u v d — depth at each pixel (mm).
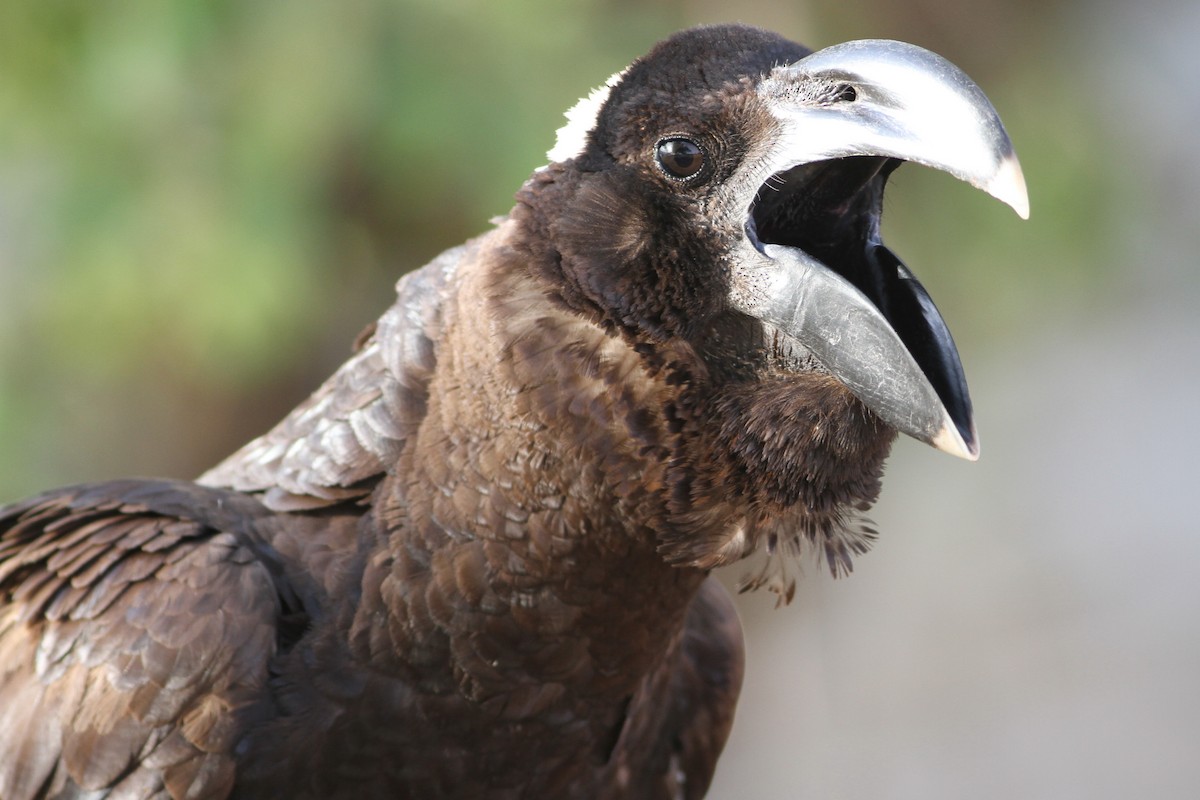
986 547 18062
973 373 17766
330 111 11156
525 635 6227
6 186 12492
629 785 7086
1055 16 14336
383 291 13047
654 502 6082
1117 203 14305
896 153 5590
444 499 6156
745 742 16438
